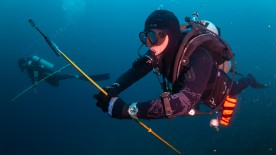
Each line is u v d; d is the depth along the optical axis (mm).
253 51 15602
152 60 1812
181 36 1695
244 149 6859
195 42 1479
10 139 13766
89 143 11523
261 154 6438
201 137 8266
